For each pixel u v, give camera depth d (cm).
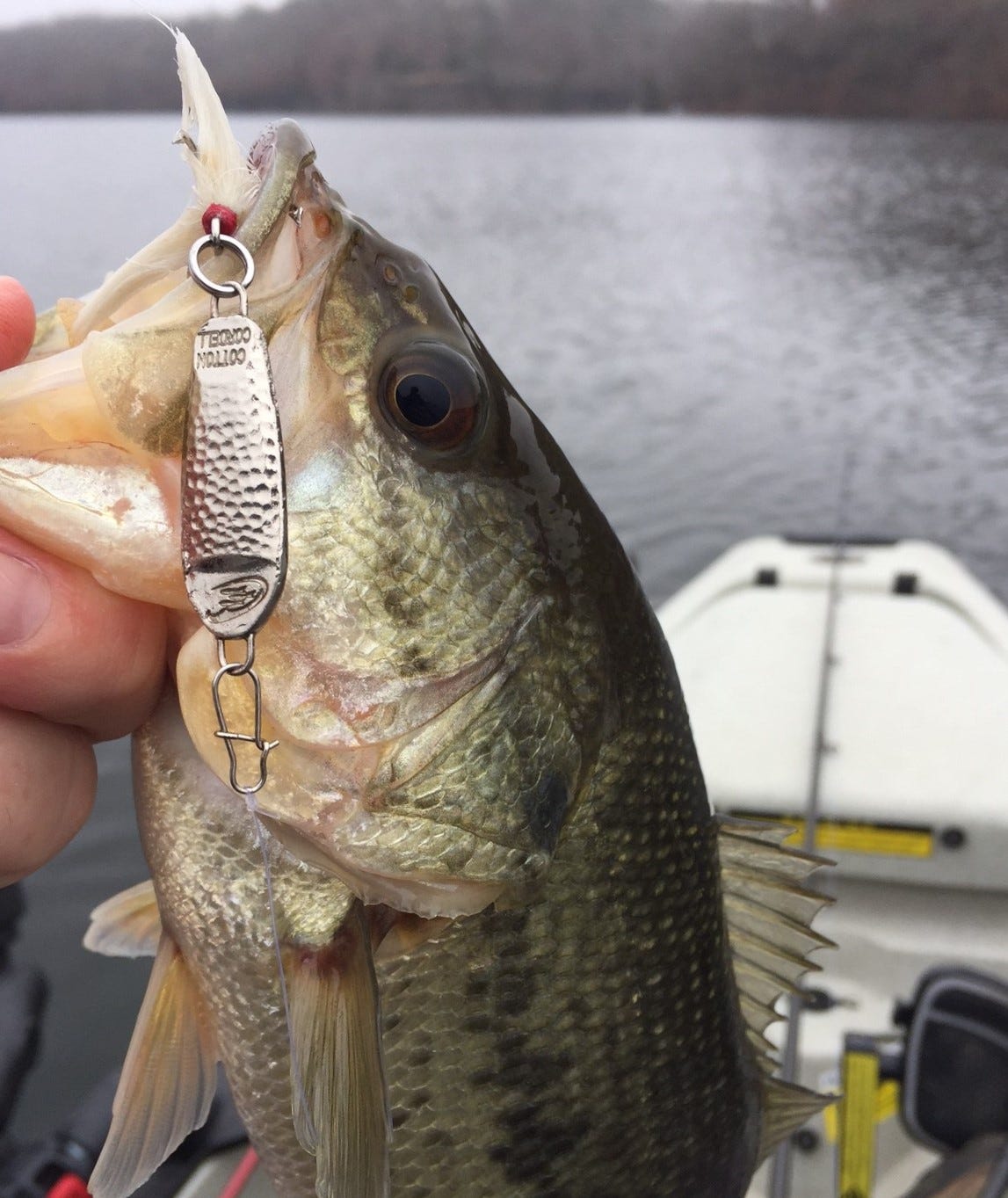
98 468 16
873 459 185
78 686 16
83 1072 59
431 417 17
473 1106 19
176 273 16
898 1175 40
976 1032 36
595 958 20
